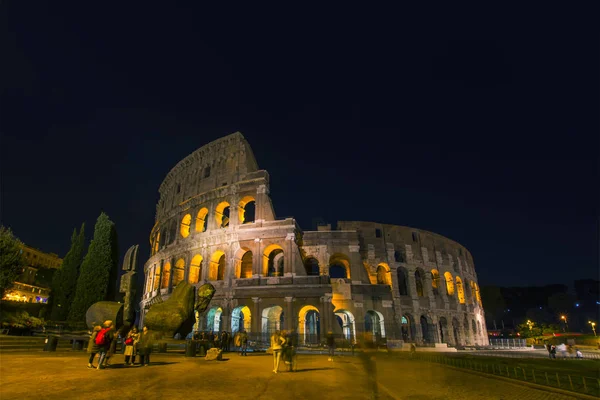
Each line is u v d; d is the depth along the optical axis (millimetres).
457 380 24000
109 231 56906
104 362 21406
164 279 72562
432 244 82062
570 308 147000
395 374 23562
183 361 26453
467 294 87500
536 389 22047
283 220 60469
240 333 37219
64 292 54781
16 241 45906
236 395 14922
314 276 56281
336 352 40844
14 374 16812
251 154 72500
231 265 60438
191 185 73812
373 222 77188
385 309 57125
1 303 43094
